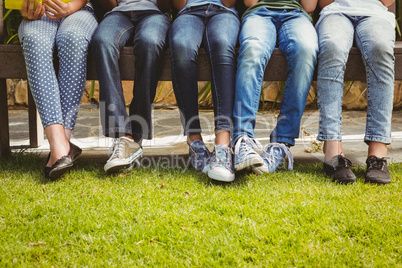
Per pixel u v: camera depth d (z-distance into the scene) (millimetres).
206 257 1201
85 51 1899
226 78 1861
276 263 1164
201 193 1662
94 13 2152
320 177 1883
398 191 1700
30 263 1164
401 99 4328
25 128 3334
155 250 1233
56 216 1443
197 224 1394
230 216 1444
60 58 1894
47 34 1888
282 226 1372
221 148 1788
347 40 1911
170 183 1786
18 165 2057
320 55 1902
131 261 1180
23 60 1962
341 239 1291
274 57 1957
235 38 1954
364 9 2006
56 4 1919
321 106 1908
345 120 3709
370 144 1918
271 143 1965
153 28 1938
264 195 1642
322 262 1168
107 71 1862
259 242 1271
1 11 2051
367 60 1893
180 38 1895
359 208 1500
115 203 1558
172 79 1944
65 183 1771
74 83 1882
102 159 2236
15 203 1538
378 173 1805
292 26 1954
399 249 1226
